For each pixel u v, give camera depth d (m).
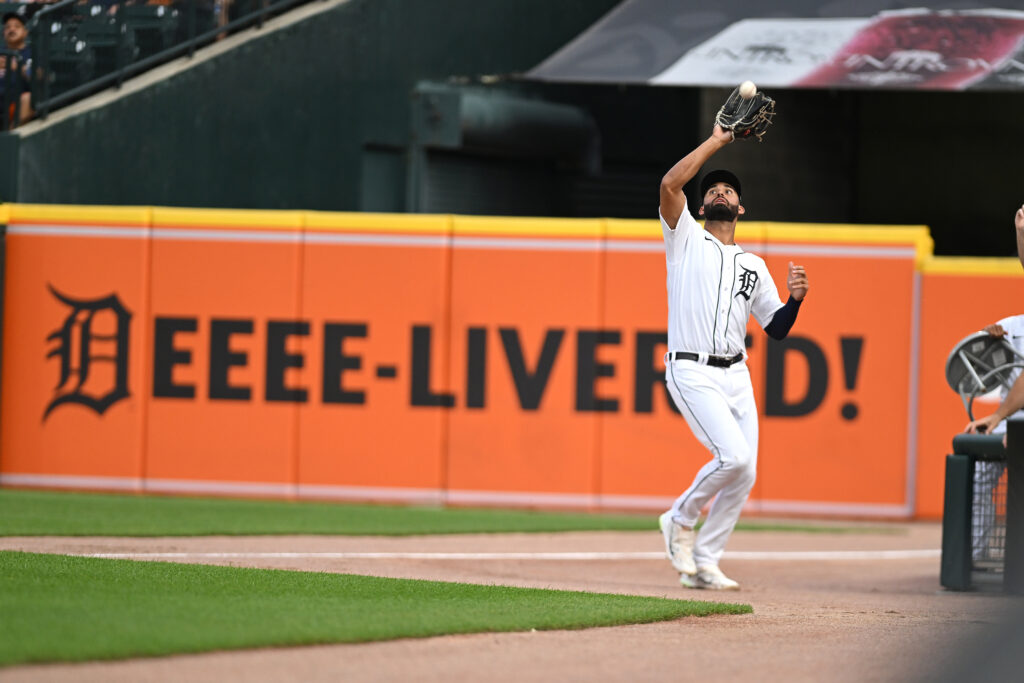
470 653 13.51
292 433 39.50
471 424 39.22
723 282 22.89
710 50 42.00
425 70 45.56
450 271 39.19
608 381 38.88
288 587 17.75
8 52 42.62
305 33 44.00
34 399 40.00
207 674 11.60
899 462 38.41
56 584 16.45
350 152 44.69
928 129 58.16
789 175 55.25
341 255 39.41
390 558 26.64
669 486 38.69
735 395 23.42
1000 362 23.31
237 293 39.56
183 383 39.69
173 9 43.38
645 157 51.47
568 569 26.80
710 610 17.86
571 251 38.94
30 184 41.44
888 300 38.34
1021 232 21.42
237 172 43.38
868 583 26.22
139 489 39.72
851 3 44.00
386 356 39.34
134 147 42.28
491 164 47.78
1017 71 39.44
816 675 12.87
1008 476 22.14
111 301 39.81
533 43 48.22
